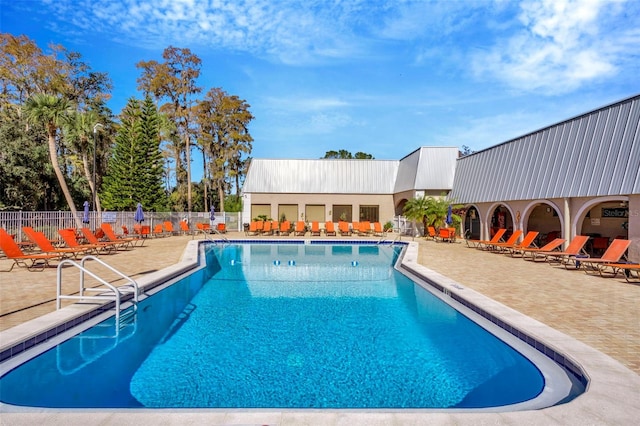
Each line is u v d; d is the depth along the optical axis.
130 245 18.02
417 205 22.52
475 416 3.02
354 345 5.80
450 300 8.00
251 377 4.71
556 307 6.71
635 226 11.68
